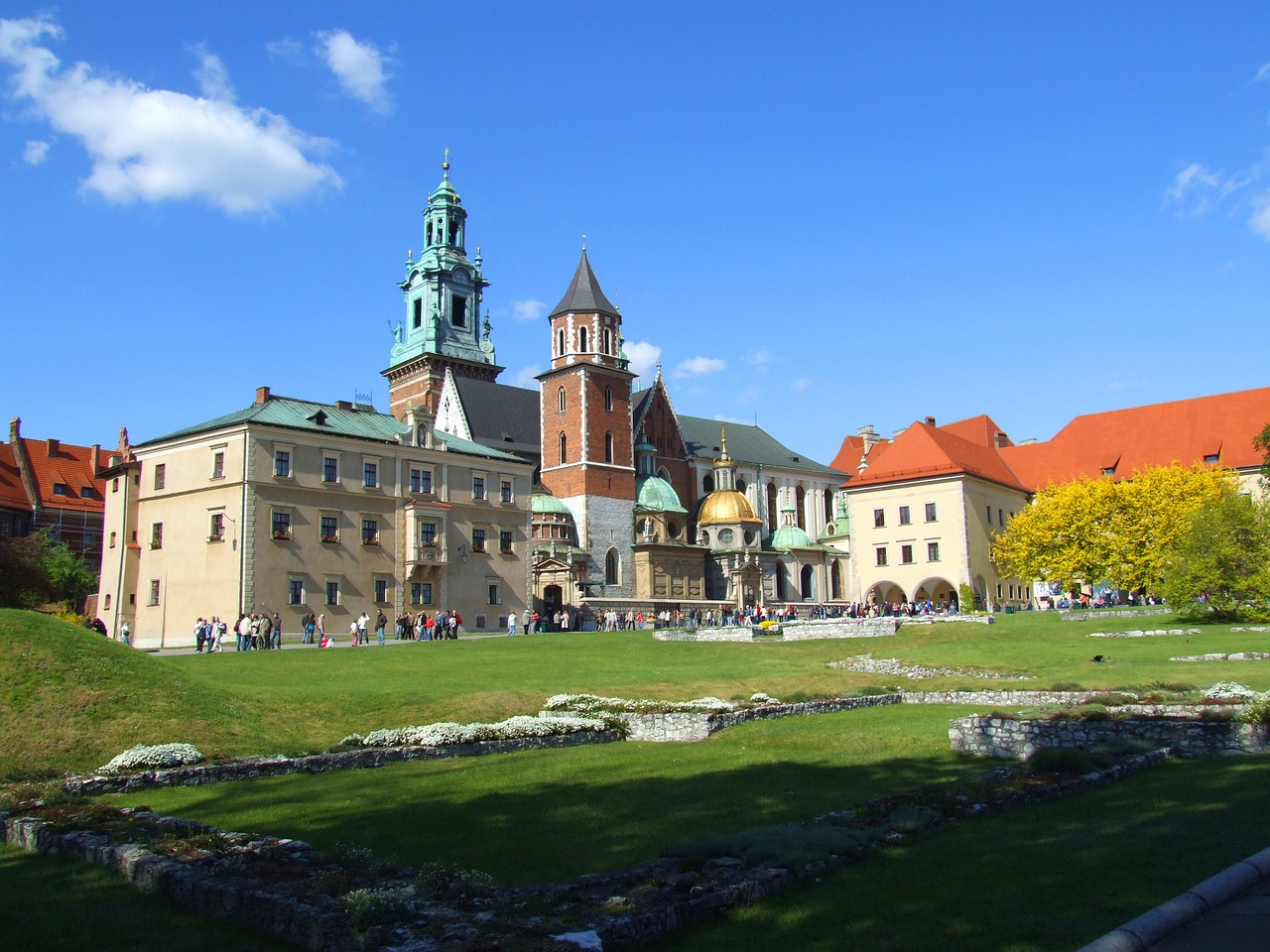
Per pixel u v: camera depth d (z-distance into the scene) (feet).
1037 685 130.52
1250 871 45.29
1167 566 220.02
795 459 489.26
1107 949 36.22
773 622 291.17
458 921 40.14
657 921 41.14
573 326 396.37
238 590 243.40
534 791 77.46
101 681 102.37
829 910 43.75
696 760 91.35
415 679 142.31
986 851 51.96
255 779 85.40
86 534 382.83
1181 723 82.58
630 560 386.11
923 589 379.96
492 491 303.89
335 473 265.54
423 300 464.24
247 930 44.01
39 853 59.93
